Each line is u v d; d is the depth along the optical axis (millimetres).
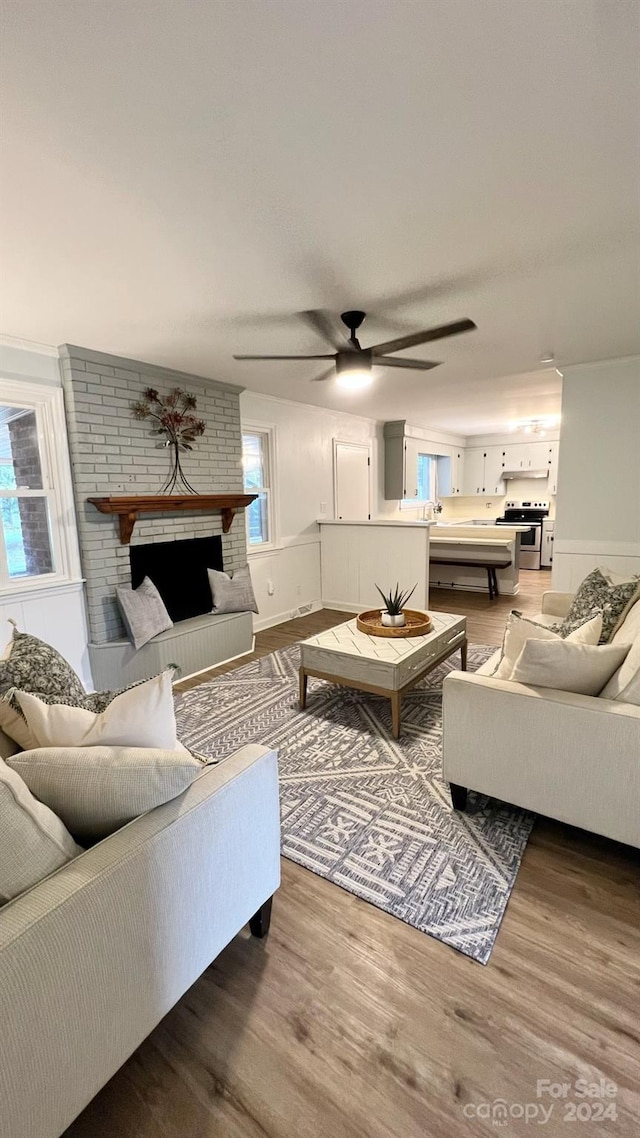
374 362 3039
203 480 4289
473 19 1050
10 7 1001
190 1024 1291
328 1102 1117
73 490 3420
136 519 3764
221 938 1324
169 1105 1120
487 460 8898
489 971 1412
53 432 3281
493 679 1954
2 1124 851
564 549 4332
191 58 1130
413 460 7320
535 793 1855
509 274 2311
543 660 1809
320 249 2045
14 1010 851
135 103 1251
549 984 1369
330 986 1383
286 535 5484
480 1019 1281
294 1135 1062
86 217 1781
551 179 1612
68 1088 957
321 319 2797
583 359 3873
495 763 1930
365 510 6770
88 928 963
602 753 1685
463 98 1262
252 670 3918
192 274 2248
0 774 994
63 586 3395
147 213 1764
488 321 2953
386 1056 1204
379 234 1940
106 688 3559
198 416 4211
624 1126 1058
